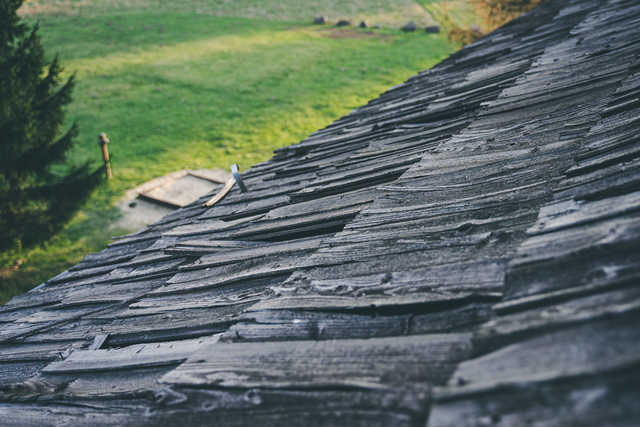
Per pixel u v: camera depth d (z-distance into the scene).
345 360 1.39
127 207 12.57
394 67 22.91
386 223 2.23
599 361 0.95
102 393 1.98
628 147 1.97
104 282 3.63
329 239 2.29
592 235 1.44
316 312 1.70
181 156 15.36
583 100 2.95
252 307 1.88
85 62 23.53
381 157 3.63
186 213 4.61
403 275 1.72
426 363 1.26
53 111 9.51
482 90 4.23
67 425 1.84
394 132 4.23
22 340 3.11
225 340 1.72
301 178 4.06
